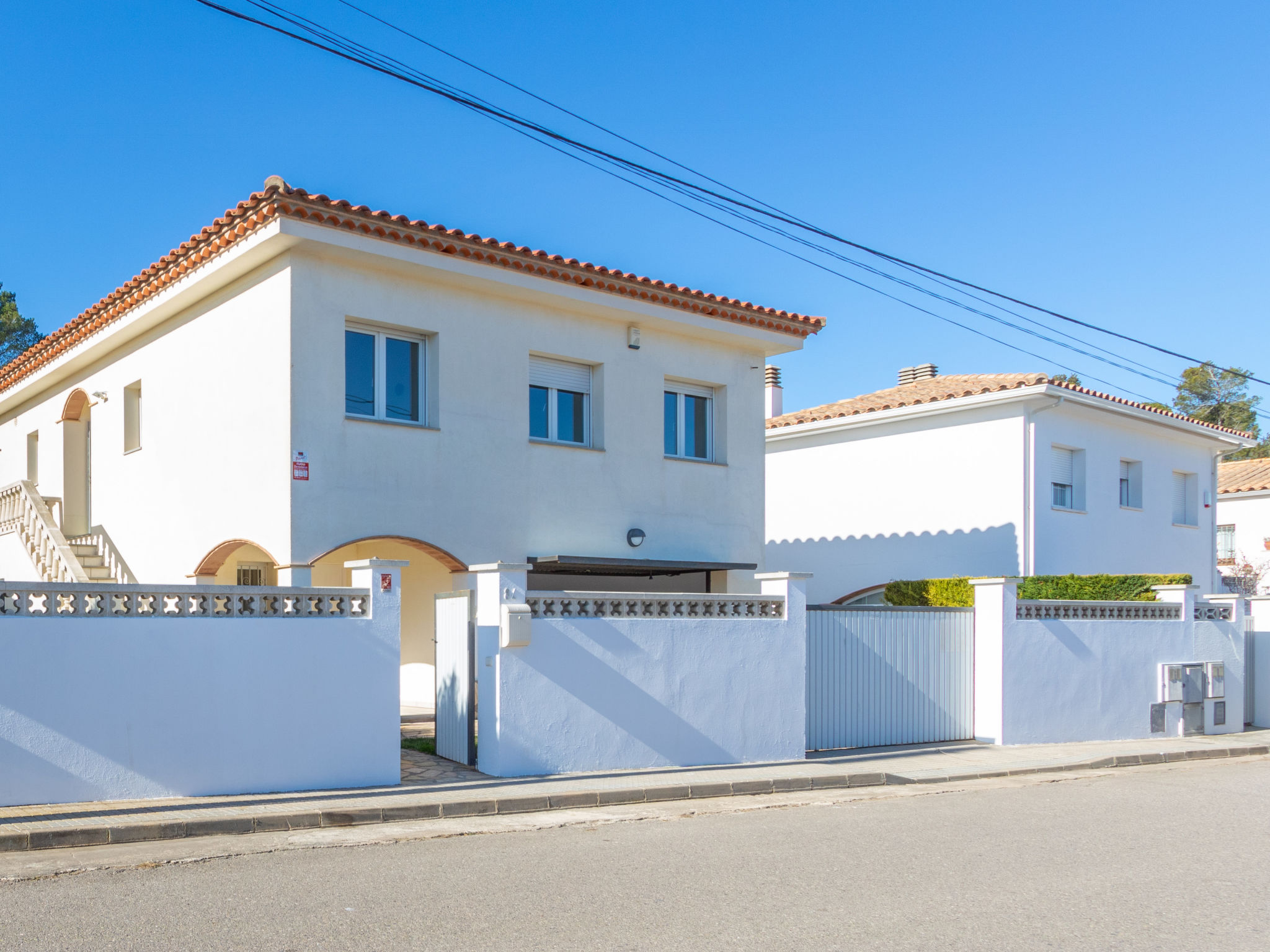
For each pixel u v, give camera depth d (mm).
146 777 8883
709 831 8867
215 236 13125
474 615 11367
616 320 16047
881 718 14328
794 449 25562
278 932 5625
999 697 14906
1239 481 33000
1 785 8312
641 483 16203
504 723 10727
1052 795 11367
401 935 5633
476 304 14508
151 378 15867
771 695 12641
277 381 12781
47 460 19500
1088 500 22453
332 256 12984
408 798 9445
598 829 8891
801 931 5871
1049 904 6602
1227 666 17828
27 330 36312
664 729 11773
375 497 13266
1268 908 6645
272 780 9477
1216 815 10148
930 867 7578
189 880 6742
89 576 16281
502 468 14617
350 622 9992
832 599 24312
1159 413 23672
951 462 22250
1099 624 16172
